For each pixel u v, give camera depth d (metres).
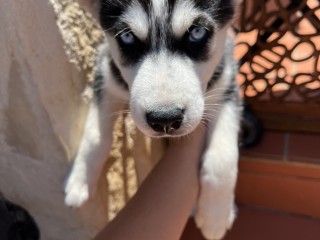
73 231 0.26
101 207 0.25
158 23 0.19
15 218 0.21
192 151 0.22
